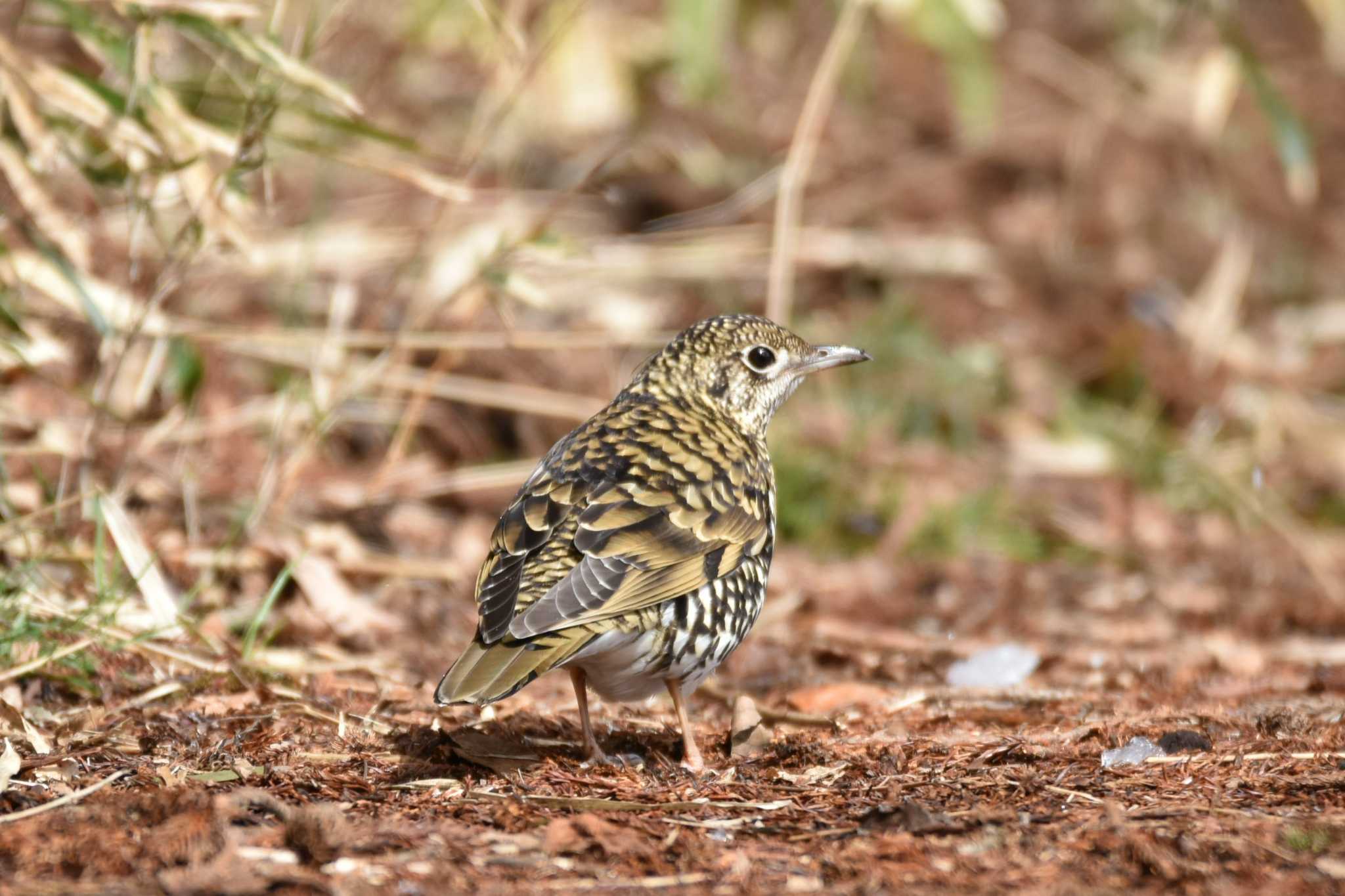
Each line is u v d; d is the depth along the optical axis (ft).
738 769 27.89
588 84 68.18
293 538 39.91
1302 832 22.93
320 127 54.44
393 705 31.07
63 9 35.06
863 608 44.32
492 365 51.26
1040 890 21.21
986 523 51.11
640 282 60.03
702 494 28.04
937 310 61.52
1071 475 55.42
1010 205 70.13
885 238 65.00
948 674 37.81
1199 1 57.36
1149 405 59.67
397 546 43.73
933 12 57.93
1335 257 72.79
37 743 26.63
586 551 26.45
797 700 34.14
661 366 30.89
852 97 77.46
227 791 24.89
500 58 43.75
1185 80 80.94
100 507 33.24
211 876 20.84
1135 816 23.99
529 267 54.24
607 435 28.73
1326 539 53.31
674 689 28.27
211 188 35.53
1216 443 58.95
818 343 57.26
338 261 52.34
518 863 22.09
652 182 65.57
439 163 61.11
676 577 26.91
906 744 29.04
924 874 21.84
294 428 45.01
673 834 23.44
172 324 39.27
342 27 53.01
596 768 27.50
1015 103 77.77
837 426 53.93
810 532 50.16
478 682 24.30
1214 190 74.74
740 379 30.96
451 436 49.42
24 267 35.83
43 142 33.99
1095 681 36.83
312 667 33.63
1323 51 88.22
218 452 43.96
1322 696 34.53
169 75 44.83
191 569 37.78
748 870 22.04
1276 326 67.51
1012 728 31.22
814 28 81.15
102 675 30.86
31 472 40.29
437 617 39.52
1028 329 62.23
